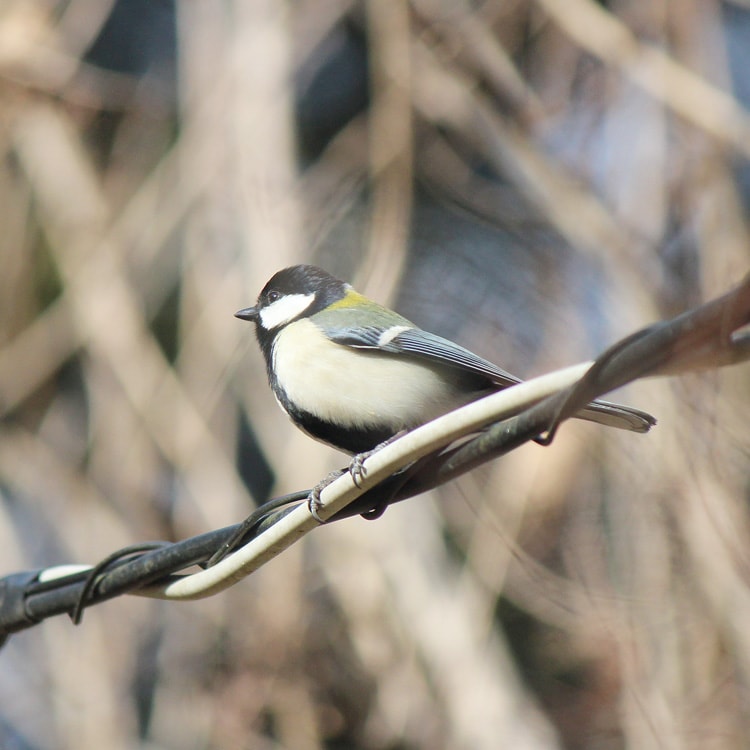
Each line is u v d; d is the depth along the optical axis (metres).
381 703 10.88
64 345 12.97
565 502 10.81
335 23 12.91
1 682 12.09
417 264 12.41
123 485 12.35
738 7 14.91
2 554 12.18
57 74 12.88
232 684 11.16
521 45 12.98
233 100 12.02
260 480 13.73
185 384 11.91
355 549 11.25
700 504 9.55
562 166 12.15
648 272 11.35
